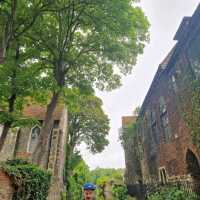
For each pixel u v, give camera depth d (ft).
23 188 24.59
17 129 57.06
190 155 36.47
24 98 47.11
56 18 41.91
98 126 107.55
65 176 80.94
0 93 35.06
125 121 93.61
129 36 43.88
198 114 31.27
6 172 22.89
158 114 52.11
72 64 46.24
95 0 35.45
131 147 80.12
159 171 52.80
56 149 54.19
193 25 32.89
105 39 43.45
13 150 53.31
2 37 33.24
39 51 43.34
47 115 41.39
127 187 77.41
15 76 36.52
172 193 35.45
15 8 31.99
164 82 47.44
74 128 104.83
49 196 47.14
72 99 49.29
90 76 51.39
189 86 34.60
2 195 21.81
